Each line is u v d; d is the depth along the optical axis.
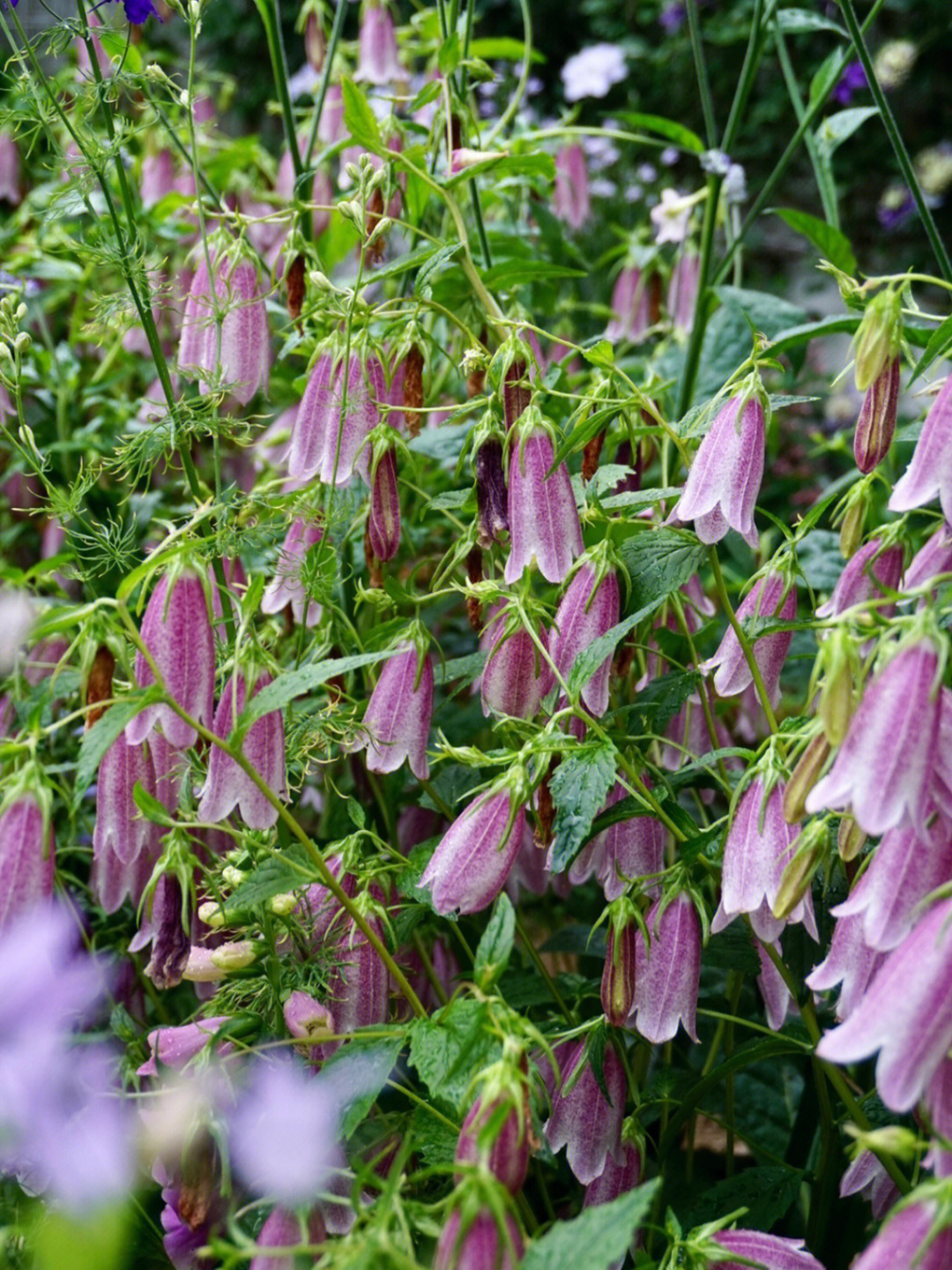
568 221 1.56
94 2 0.97
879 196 3.78
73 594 1.23
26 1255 0.83
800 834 0.81
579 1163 0.88
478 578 0.99
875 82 1.11
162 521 0.86
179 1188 0.82
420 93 1.10
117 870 0.91
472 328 1.10
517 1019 0.77
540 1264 0.71
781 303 1.30
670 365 1.43
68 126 0.97
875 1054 1.00
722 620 1.12
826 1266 0.95
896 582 0.89
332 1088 0.80
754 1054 0.89
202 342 1.04
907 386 0.91
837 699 0.76
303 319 1.02
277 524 0.98
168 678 0.84
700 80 1.27
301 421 0.96
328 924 0.89
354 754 1.05
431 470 1.21
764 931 0.84
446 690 1.18
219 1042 0.84
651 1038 0.87
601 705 0.91
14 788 0.78
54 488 0.97
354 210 0.97
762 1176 0.92
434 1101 0.84
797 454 2.37
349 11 2.71
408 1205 0.74
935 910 0.73
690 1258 0.79
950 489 0.81
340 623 1.02
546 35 3.95
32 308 1.30
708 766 0.94
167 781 0.92
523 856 0.98
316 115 1.19
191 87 1.00
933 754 0.74
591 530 0.96
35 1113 0.68
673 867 0.88
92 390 1.31
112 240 1.01
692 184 3.75
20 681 1.00
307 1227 0.79
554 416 1.05
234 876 0.86
